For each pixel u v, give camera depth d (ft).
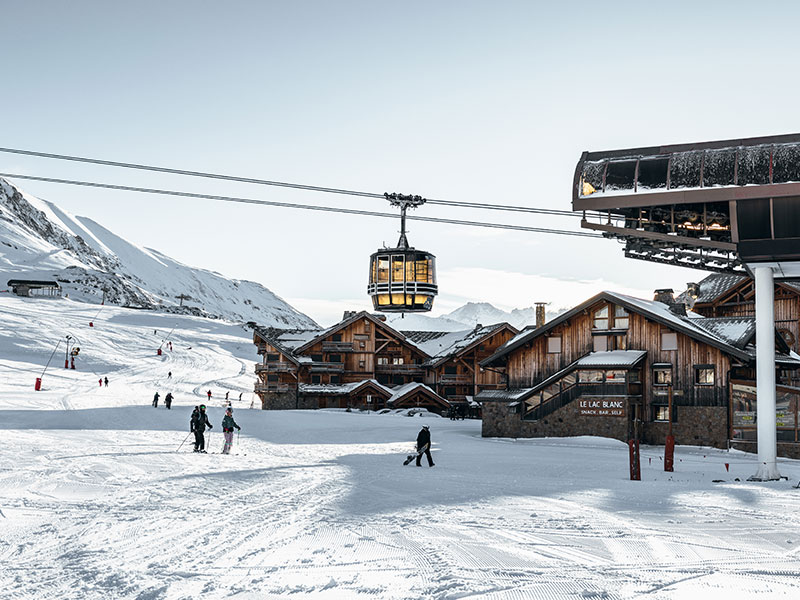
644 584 36.27
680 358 159.53
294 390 291.17
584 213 99.14
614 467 102.37
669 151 95.55
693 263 104.94
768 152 88.58
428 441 99.66
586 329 172.45
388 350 301.43
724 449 151.94
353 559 40.93
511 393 176.45
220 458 103.40
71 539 45.32
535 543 46.14
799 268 91.45
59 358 417.90
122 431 151.53
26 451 100.89
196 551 42.39
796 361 163.84
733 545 46.29
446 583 35.73
